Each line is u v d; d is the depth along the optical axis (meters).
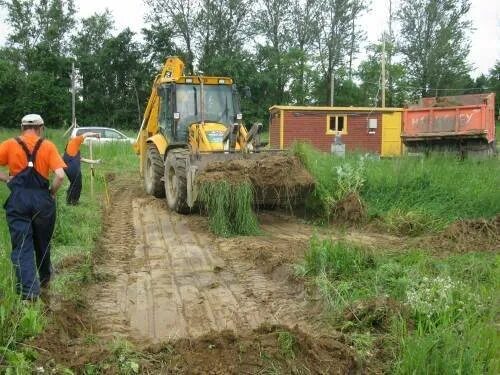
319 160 11.29
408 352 4.11
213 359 4.27
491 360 3.97
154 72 49.72
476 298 5.12
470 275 6.23
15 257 5.38
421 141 16.62
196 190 9.84
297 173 10.07
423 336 4.40
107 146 23.20
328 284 5.93
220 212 9.38
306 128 23.59
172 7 51.75
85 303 5.93
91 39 56.97
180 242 8.91
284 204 10.27
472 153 16.25
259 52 53.22
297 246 8.24
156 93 13.34
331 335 4.95
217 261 7.81
